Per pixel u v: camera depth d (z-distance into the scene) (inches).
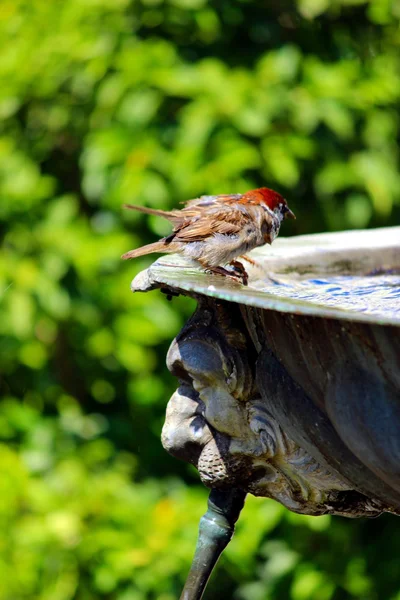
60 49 420.2
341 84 417.7
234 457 223.9
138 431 457.4
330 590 409.1
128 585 407.8
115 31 418.3
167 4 418.0
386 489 192.1
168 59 411.5
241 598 443.8
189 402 229.5
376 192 417.1
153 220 403.2
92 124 423.5
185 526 410.9
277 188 424.5
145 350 435.8
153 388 445.4
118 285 419.2
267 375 206.2
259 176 420.8
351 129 414.9
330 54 444.8
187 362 222.4
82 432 444.5
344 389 182.9
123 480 426.3
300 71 420.8
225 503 235.8
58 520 401.4
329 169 416.2
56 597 395.2
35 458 424.2
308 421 197.0
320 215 437.1
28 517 406.3
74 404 448.8
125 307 421.4
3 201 421.4
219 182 397.1
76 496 413.1
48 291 408.8
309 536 414.9
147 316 421.7
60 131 441.4
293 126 410.0
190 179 397.4
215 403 221.3
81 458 431.8
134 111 403.9
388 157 427.2
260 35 433.7
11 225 421.4
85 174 414.0
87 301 420.5
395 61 458.9
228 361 217.3
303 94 410.6
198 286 196.4
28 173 427.2
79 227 421.7
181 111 412.8
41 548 400.8
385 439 178.9
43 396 454.6
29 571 397.4
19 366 456.8
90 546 402.6
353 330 176.4
